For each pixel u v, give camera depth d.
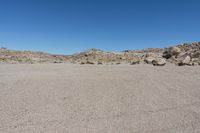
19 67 16.27
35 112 4.45
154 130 3.68
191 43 39.25
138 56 38.19
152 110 4.72
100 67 16.50
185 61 19.33
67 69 14.05
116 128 3.73
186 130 3.70
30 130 3.59
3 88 6.69
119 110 4.68
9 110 4.54
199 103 5.31
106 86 7.25
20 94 5.92
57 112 4.48
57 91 6.34
